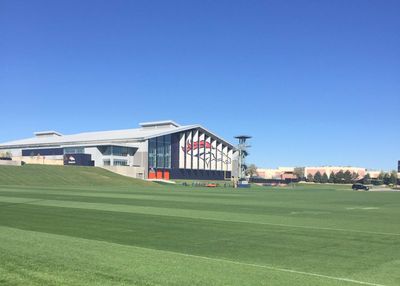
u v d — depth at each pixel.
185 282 10.05
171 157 162.38
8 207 31.03
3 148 184.12
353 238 18.48
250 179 190.75
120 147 149.25
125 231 19.64
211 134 176.88
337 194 81.62
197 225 22.39
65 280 9.98
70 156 140.88
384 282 10.75
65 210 29.55
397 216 30.36
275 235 19.08
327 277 11.12
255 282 10.24
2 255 12.73
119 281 9.98
